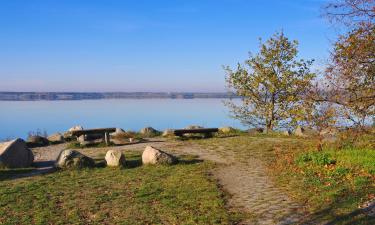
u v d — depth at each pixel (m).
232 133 30.94
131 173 17.19
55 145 27.83
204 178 16.05
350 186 13.57
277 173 16.81
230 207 12.49
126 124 83.50
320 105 17.12
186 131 27.73
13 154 18.84
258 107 31.61
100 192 14.30
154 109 158.50
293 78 29.33
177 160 19.41
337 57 16.28
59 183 15.68
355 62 15.98
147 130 31.98
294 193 13.59
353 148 18.81
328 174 15.40
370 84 16.27
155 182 15.55
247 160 20.06
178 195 13.71
